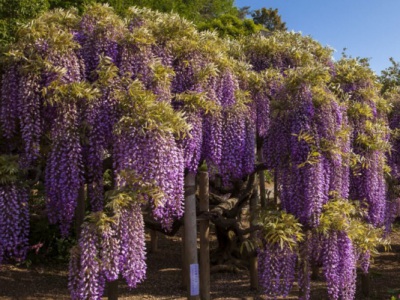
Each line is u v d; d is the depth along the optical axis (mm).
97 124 4332
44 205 7973
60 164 4184
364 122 5914
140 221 4156
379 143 5781
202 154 5023
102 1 13320
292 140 4918
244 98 5359
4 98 4352
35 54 4301
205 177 5973
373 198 5852
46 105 4238
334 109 5137
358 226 5324
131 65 4551
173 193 4434
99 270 3998
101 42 4559
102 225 3926
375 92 6594
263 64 6348
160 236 11055
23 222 4336
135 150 4113
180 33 4941
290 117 5016
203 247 5961
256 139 6520
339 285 5051
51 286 7066
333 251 4980
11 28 7594
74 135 4223
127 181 4090
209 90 4949
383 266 8789
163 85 4605
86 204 6766
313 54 6664
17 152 4789
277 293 4816
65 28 4668
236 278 7793
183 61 4941
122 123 4152
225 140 5070
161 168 4121
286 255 4863
